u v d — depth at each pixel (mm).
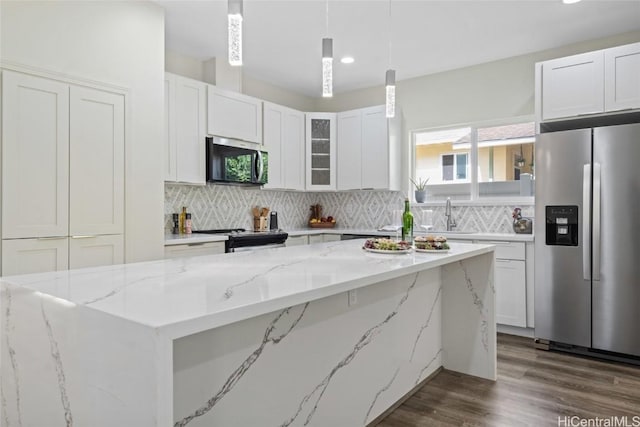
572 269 3221
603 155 3078
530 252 3568
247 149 4289
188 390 1298
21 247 2477
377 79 4918
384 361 2291
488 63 4379
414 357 2578
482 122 4418
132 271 1694
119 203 2949
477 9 3207
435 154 4859
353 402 2062
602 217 3082
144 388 932
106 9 2895
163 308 1071
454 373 2861
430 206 4742
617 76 3184
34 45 2539
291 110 4930
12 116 2443
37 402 1360
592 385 2627
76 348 1155
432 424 2162
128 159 3002
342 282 1451
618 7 3176
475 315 2795
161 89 3223
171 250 3350
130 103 3023
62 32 2666
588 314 3145
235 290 1301
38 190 2549
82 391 1143
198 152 3871
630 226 2973
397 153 4898
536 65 3543
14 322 1468
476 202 4445
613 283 3037
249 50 4031
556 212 3295
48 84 2596
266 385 1592
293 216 5438
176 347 1258
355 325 2076
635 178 2957
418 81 4848
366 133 4898
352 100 5379
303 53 4105
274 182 4684
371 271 1677
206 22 3439
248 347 1513
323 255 2230
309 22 3418
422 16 3314
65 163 2670
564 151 3262
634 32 3609
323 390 1879
